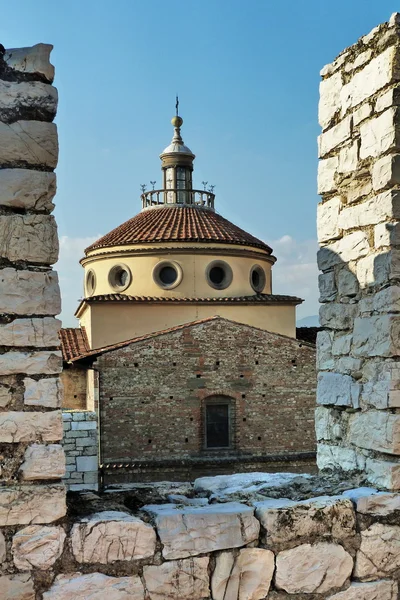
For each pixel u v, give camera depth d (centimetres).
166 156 4003
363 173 680
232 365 2908
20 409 525
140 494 635
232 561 561
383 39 653
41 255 536
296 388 2952
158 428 2803
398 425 614
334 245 724
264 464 2841
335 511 593
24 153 536
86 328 3462
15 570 513
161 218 3722
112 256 3491
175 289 3409
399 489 616
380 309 639
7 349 525
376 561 601
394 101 634
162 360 2845
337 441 707
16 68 541
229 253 3481
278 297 3472
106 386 2784
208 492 671
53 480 529
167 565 545
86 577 526
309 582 578
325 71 745
